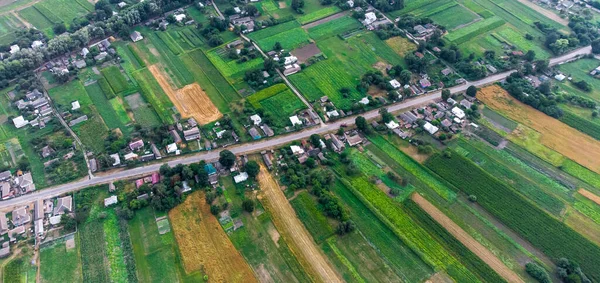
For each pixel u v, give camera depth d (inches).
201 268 4148.6
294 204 4687.5
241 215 4584.2
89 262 4180.6
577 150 5428.2
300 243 4352.9
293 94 6013.8
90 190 4776.1
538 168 5196.9
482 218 4650.6
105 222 4507.9
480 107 5949.8
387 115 5575.8
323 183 4869.6
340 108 5816.9
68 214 4525.1
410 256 4296.3
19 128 5472.4
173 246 4315.9
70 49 6565.0
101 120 5595.5
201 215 4584.2
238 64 6501.0
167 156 5132.9
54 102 5826.8
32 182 4798.2
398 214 4650.6
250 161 4936.0
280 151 5246.1
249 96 5959.6
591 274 4165.8
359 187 4906.5
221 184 4869.6
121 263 4175.7
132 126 5531.5
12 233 4350.4
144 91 6018.7
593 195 4921.3
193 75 6309.1
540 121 5782.5
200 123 5575.8
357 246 4357.8
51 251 4259.4
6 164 5044.3
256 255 4254.4
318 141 5216.5
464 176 5044.3
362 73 6432.1
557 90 6245.1
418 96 6067.9
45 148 5118.1
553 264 4256.9
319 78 6304.1
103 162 4916.3
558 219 4658.0
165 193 4648.1
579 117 5856.3
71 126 5492.1
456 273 4163.4
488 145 5452.8
